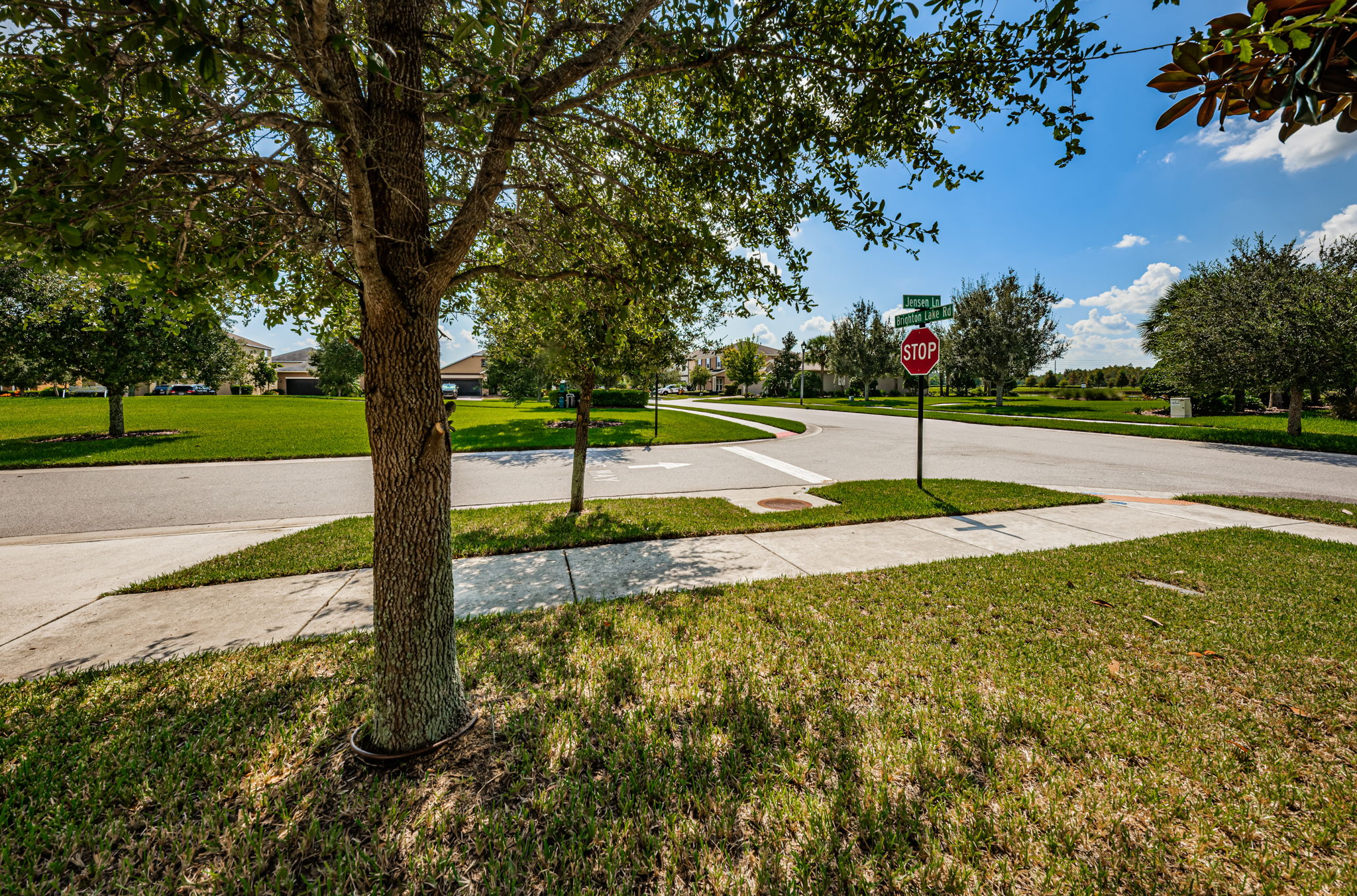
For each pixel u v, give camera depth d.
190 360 16.95
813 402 46.28
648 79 3.73
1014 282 32.81
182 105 1.63
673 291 4.14
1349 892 1.70
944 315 8.77
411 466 2.42
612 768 2.35
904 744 2.48
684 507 8.13
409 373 2.38
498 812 2.11
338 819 2.11
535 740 2.54
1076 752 2.40
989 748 2.42
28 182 1.78
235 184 2.31
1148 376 33.53
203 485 10.65
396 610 2.45
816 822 1.99
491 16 1.71
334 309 4.03
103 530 7.48
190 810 2.17
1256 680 2.96
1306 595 4.18
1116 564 5.04
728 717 2.71
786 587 4.58
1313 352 13.30
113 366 15.47
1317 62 1.11
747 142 3.17
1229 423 20.58
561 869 1.87
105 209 1.93
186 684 3.15
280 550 5.99
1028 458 13.43
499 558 5.64
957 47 2.60
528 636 3.72
